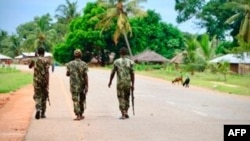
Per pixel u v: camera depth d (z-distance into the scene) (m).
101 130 12.01
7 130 11.91
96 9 99.62
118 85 14.61
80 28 102.06
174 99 23.31
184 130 12.04
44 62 14.45
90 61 105.81
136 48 101.81
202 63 62.94
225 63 48.72
